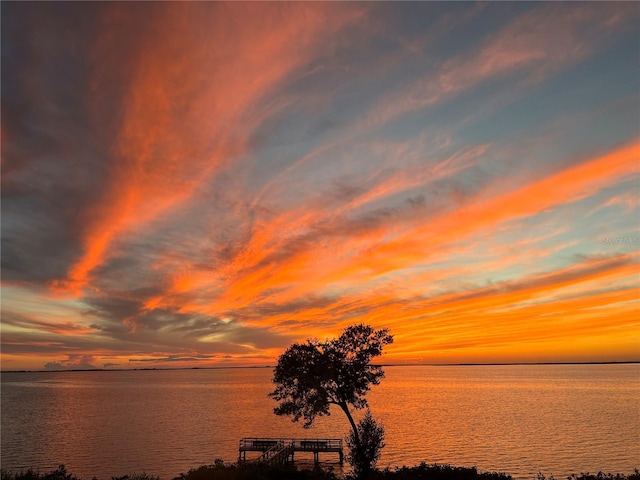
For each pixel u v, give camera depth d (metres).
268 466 26.27
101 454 58.50
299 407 32.41
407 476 25.50
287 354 32.69
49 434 75.81
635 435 67.38
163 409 118.00
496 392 164.12
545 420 84.38
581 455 53.88
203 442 66.38
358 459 28.56
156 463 52.91
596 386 191.75
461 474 24.98
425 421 84.94
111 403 140.25
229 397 164.88
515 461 50.91
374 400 135.62
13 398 168.88
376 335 32.62
